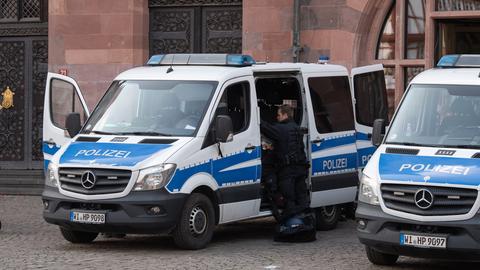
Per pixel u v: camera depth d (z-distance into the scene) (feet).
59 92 50.96
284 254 42.22
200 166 43.01
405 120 40.37
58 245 44.50
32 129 71.56
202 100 44.52
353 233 49.80
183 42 68.33
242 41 64.80
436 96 40.55
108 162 41.93
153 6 68.44
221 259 40.52
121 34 67.15
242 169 45.27
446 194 35.88
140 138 43.50
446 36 62.44
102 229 42.01
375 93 54.60
